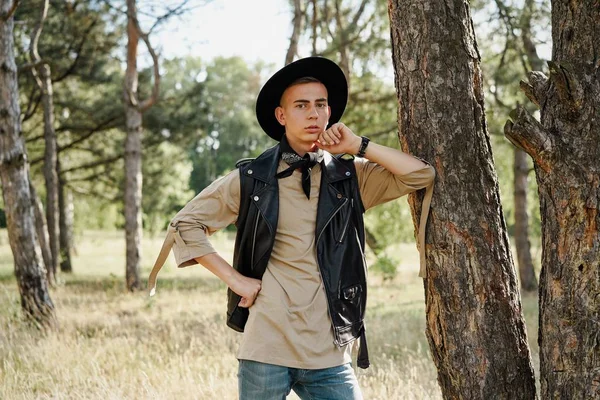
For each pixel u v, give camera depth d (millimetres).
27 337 7133
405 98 2859
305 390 2805
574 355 2598
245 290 2711
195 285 16406
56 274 17719
